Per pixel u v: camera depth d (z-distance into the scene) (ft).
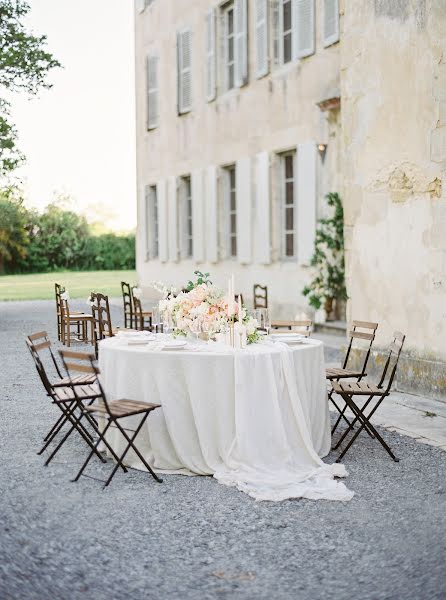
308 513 14.83
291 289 44.37
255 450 16.98
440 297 24.86
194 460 17.34
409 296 26.22
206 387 17.13
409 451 19.07
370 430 19.92
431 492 16.02
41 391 27.09
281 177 45.96
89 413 18.06
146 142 65.05
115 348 18.02
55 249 121.19
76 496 15.87
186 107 57.26
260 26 46.26
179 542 13.47
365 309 28.48
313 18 41.47
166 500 15.61
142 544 13.38
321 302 41.47
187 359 17.15
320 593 11.54
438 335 25.02
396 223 26.71
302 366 17.98
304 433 17.52
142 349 17.79
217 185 52.49
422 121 25.35
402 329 26.63
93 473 17.42
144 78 64.90
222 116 51.83
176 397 17.29
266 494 15.65
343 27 29.01
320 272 41.01
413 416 22.84
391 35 26.53
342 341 37.86
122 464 17.35
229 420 17.13
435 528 14.01
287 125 44.32
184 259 58.80
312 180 41.52
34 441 20.18
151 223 65.82
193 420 17.33
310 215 41.83
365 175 28.12
